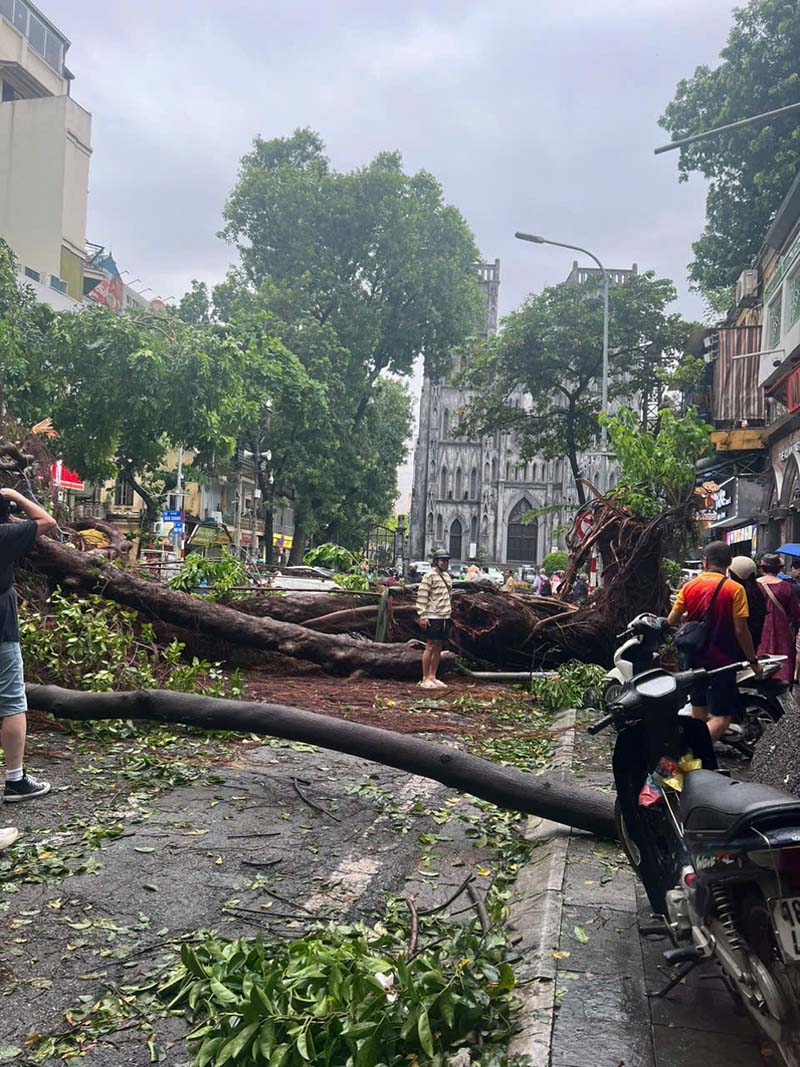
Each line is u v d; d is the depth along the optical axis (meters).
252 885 4.36
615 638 12.13
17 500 5.33
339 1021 2.70
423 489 87.69
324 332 45.44
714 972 3.37
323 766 6.73
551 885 4.20
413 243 49.41
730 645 6.45
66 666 7.89
